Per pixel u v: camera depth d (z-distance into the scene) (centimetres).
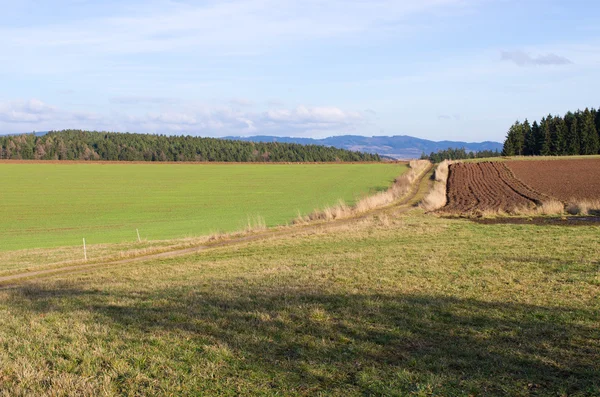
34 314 1019
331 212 3362
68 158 13838
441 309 916
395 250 1744
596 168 7250
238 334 804
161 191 6059
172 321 902
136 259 2102
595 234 1934
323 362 670
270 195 5631
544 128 11388
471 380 597
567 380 588
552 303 935
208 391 595
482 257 1487
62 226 3700
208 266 1692
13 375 664
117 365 678
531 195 4262
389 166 10338
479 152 18875
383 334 784
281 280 1288
